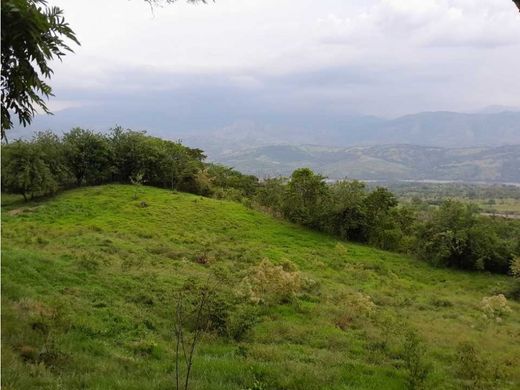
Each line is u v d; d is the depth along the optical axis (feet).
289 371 36.76
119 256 81.41
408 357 41.93
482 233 140.87
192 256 93.71
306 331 57.21
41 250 73.77
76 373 29.17
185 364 35.58
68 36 21.18
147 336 43.96
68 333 37.35
